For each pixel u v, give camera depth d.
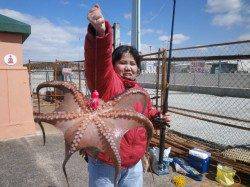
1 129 7.61
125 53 2.54
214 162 5.79
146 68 10.54
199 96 22.67
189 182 5.13
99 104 1.71
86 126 1.56
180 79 29.64
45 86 1.77
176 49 6.67
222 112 13.74
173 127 9.48
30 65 14.19
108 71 2.07
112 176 2.38
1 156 6.32
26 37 8.28
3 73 7.59
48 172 5.47
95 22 1.82
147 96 1.89
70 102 1.68
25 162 5.98
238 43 5.52
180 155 6.19
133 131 2.34
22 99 7.91
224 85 25.72
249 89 22.12
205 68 27.41
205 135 8.40
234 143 7.52
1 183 4.98
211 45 6.06
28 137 7.86
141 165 2.66
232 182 5.09
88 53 2.01
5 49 7.59
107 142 1.54
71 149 1.48
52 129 8.74
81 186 4.94
